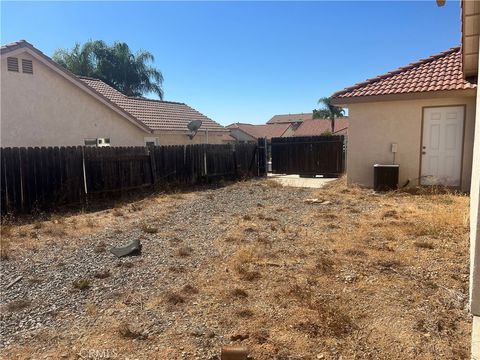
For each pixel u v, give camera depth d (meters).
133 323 3.67
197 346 3.25
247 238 6.46
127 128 18.47
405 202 9.04
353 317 3.59
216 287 4.44
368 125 11.57
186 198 11.26
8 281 4.89
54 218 8.53
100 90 21.36
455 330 3.30
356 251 5.41
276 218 7.95
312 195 10.98
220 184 14.84
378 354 3.04
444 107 10.55
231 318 3.69
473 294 2.79
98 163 10.84
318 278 4.53
